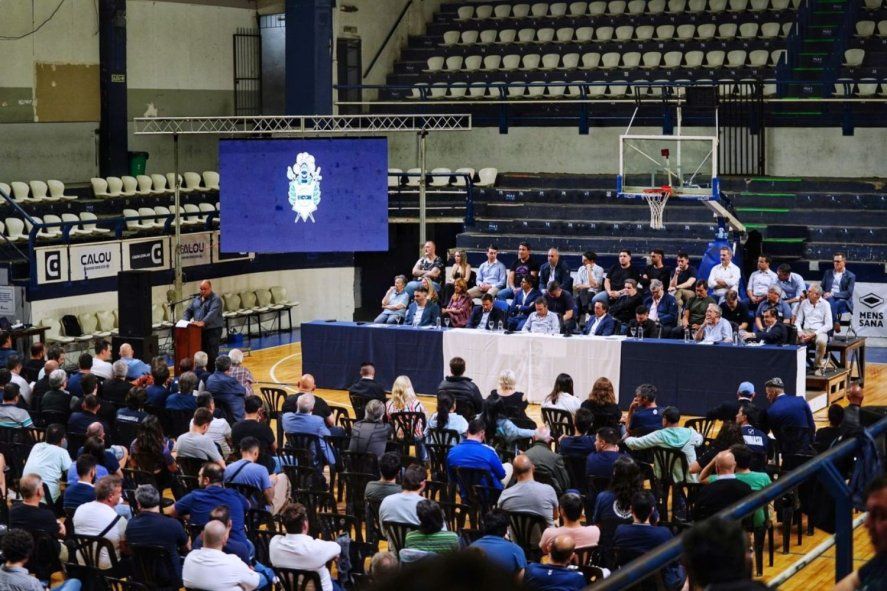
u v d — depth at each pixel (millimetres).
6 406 12508
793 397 12133
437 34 28047
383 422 12445
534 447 10523
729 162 23891
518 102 24703
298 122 24219
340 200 20328
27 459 11766
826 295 18109
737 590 2309
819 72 24406
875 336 20656
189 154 25641
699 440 10914
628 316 18016
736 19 26438
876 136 23469
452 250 21688
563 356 16312
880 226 21594
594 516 9094
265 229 20469
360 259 25578
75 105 23141
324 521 9922
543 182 24672
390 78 27125
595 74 26219
